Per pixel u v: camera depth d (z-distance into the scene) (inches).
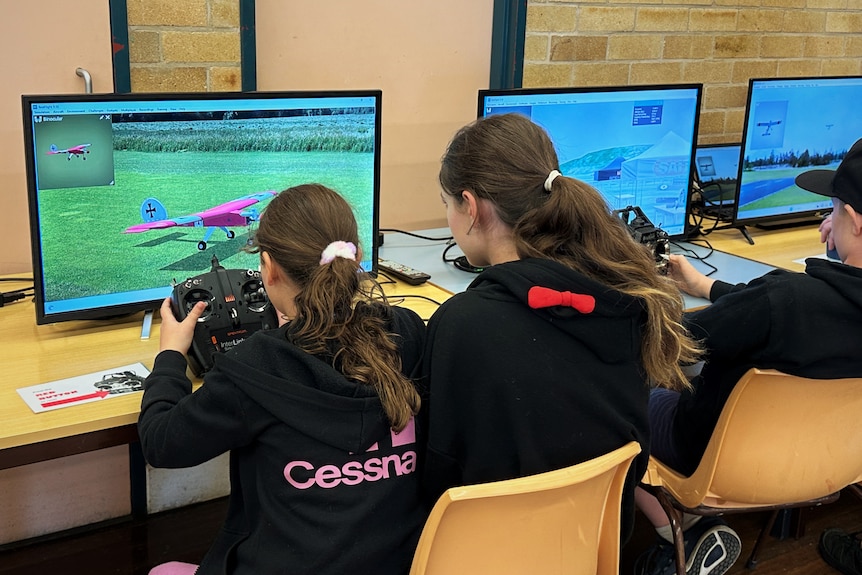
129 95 66.2
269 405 45.6
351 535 46.1
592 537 51.4
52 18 77.2
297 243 48.7
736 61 123.5
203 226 72.8
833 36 132.0
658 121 95.6
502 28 104.4
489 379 46.3
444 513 44.3
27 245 81.5
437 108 105.2
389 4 97.8
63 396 57.4
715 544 75.0
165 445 48.0
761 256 98.1
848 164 61.4
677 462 71.5
